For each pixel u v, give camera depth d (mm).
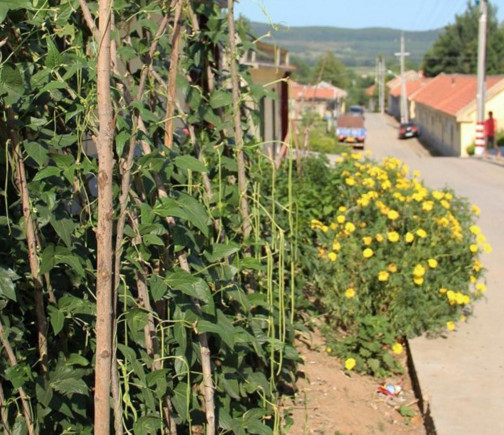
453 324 6242
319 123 35625
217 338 3691
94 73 3102
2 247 3102
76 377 3090
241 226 4219
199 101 4121
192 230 3666
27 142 2984
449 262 6508
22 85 2824
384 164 8164
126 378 3051
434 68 85188
